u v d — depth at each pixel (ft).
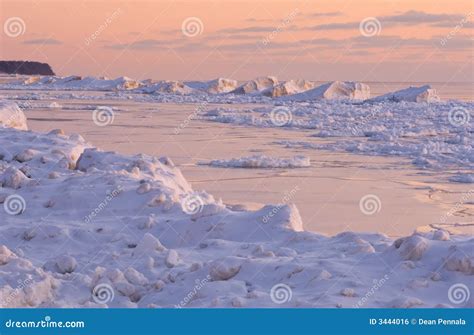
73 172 45.57
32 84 445.78
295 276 23.75
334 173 71.97
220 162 77.66
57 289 23.99
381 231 42.50
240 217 32.89
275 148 99.35
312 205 51.90
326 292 22.13
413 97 240.53
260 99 286.05
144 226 33.12
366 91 287.48
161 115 169.89
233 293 22.70
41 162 47.65
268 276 24.16
